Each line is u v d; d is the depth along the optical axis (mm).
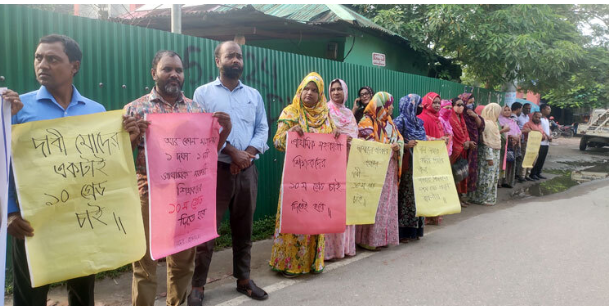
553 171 12086
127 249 2449
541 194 8570
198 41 4738
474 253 4770
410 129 5160
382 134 4738
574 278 4027
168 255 2975
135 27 4188
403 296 3646
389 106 4738
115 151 2404
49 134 2180
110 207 2387
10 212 2168
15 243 2324
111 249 2389
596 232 5602
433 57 11289
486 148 7309
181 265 3098
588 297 3623
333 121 4234
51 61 2238
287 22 6953
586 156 16422
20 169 2094
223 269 4203
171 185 2762
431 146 5113
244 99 3467
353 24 7895
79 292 2562
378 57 8219
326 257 4430
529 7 10594
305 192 3811
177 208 2811
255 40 9195
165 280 3854
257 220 5598
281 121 3902
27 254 2117
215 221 3111
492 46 10164
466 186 7004
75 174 2260
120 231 2422
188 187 2871
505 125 8750
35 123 2135
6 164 2002
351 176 4270
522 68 10727
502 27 10688
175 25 5148
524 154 9719
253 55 5270
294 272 4000
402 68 11297
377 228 4766
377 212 4754
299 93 3910
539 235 5477
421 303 3514
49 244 2188
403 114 5203
